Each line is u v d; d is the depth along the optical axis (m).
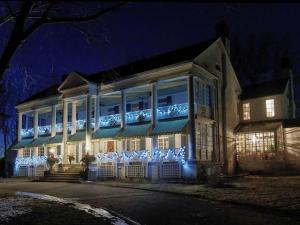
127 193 17.72
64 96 32.22
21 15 9.47
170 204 13.59
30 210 12.34
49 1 9.72
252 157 30.12
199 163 24.28
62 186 22.81
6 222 9.95
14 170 37.81
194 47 28.97
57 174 28.92
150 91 29.42
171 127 24.94
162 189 18.73
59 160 32.16
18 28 9.56
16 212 11.88
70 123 33.41
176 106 25.94
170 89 29.08
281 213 11.21
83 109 36.59
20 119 38.66
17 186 23.36
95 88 30.77
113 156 28.44
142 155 26.70
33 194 18.22
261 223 9.62
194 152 24.14
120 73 29.66
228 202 13.67
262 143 29.84
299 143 28.03
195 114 24.94
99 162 29.19
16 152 38.94
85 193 18.00
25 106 38.12
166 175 25.06
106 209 12.49
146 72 26.83
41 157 34.56
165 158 25.28
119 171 27.98
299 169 27.75
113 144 30.50
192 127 24.38
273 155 29.12
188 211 11.85
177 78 25.45
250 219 10.27
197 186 19.86
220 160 28.39
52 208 12.84
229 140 30.11
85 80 30.22
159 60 29.02
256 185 19.28
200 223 9.74
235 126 31.86
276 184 19.72
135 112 28.27
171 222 9.95
